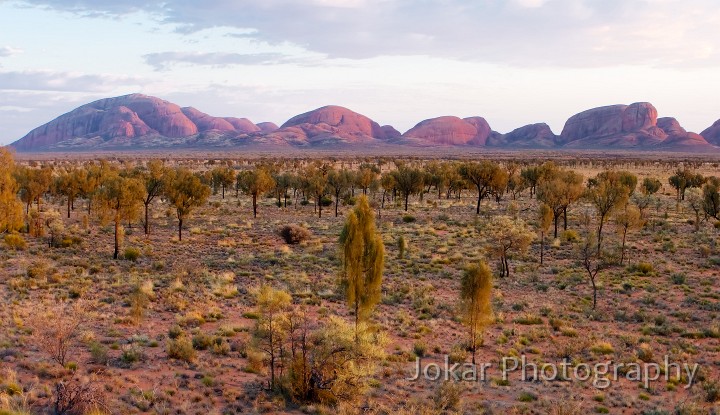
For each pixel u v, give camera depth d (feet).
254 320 104.58
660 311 116.47
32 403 56.54
